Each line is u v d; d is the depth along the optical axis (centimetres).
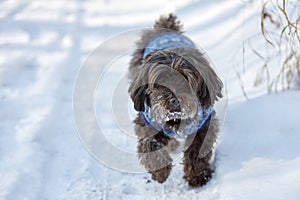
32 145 510
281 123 454
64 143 522
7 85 621
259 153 427
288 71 515
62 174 475
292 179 378
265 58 573
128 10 843
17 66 665
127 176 479
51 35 757
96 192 454
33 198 438
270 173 395
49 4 866
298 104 473
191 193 445
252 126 466
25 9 838
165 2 834
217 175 437
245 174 405
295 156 408
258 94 518
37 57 692
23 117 558
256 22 645
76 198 444
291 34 524
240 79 558
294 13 593
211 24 707
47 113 567
